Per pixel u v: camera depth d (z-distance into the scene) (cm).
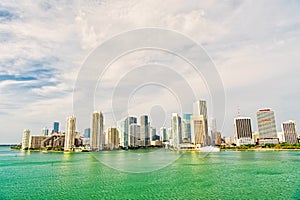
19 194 3219
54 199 2978
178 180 4059
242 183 3775
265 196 2986
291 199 2847
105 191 3322
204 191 3275
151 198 2967
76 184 3797
